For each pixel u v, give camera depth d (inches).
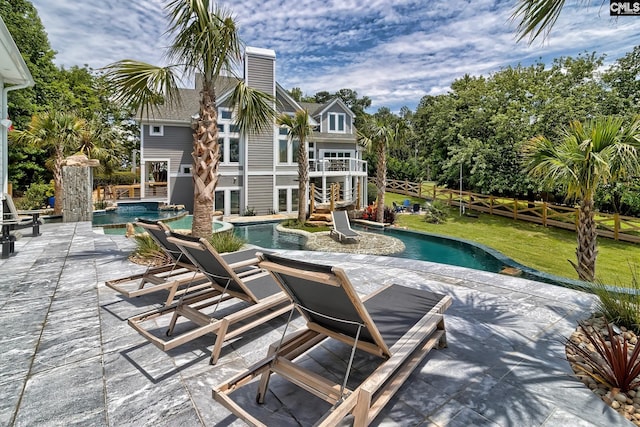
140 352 112.0
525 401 87.5
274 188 760.3
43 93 762.8
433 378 98.0
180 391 91.6
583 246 248.1
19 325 131.3
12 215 358.9
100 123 869.8
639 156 206.1
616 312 136.0
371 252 420.8
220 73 243.1
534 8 101.6
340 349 116.0
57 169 522.0
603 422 79.8
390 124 626.5
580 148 221.6
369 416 69.8
